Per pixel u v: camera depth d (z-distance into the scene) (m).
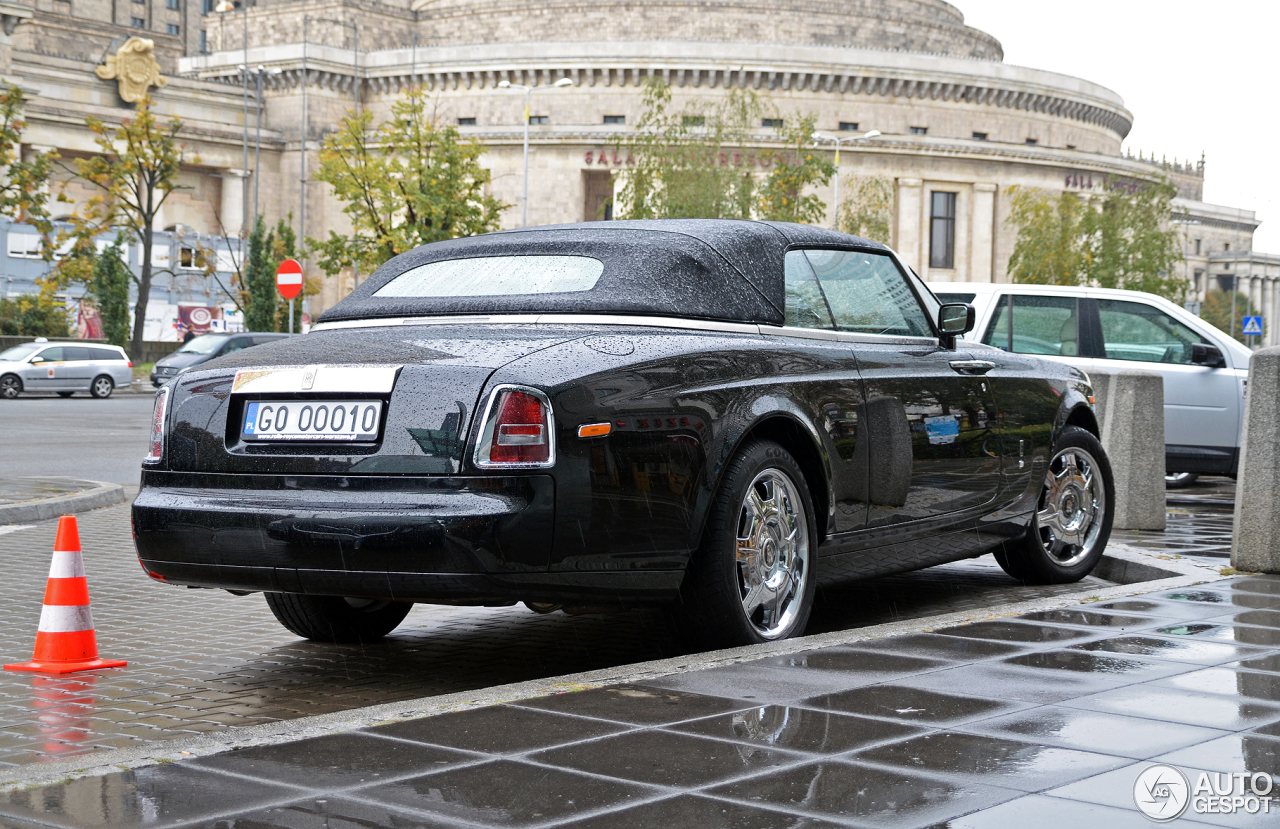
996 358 6.95
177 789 3.04
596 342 4.77
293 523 4.55
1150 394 10.01
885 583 7.83
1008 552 7.46
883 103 82.25
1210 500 13.02
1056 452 7.33
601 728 3.57
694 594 4.95
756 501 5.14
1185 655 4.53
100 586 7.75
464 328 5.12
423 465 4.47
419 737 3.48
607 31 87.38
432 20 91.19
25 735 4.43
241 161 80.50
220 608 7.07
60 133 72.44
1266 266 141.00
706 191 53.41
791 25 87.88
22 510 10.84
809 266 5.86
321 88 82.12
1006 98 85.56
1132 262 62.44
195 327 66.38
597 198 78.38
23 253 60.31
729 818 2.81
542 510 4.41
